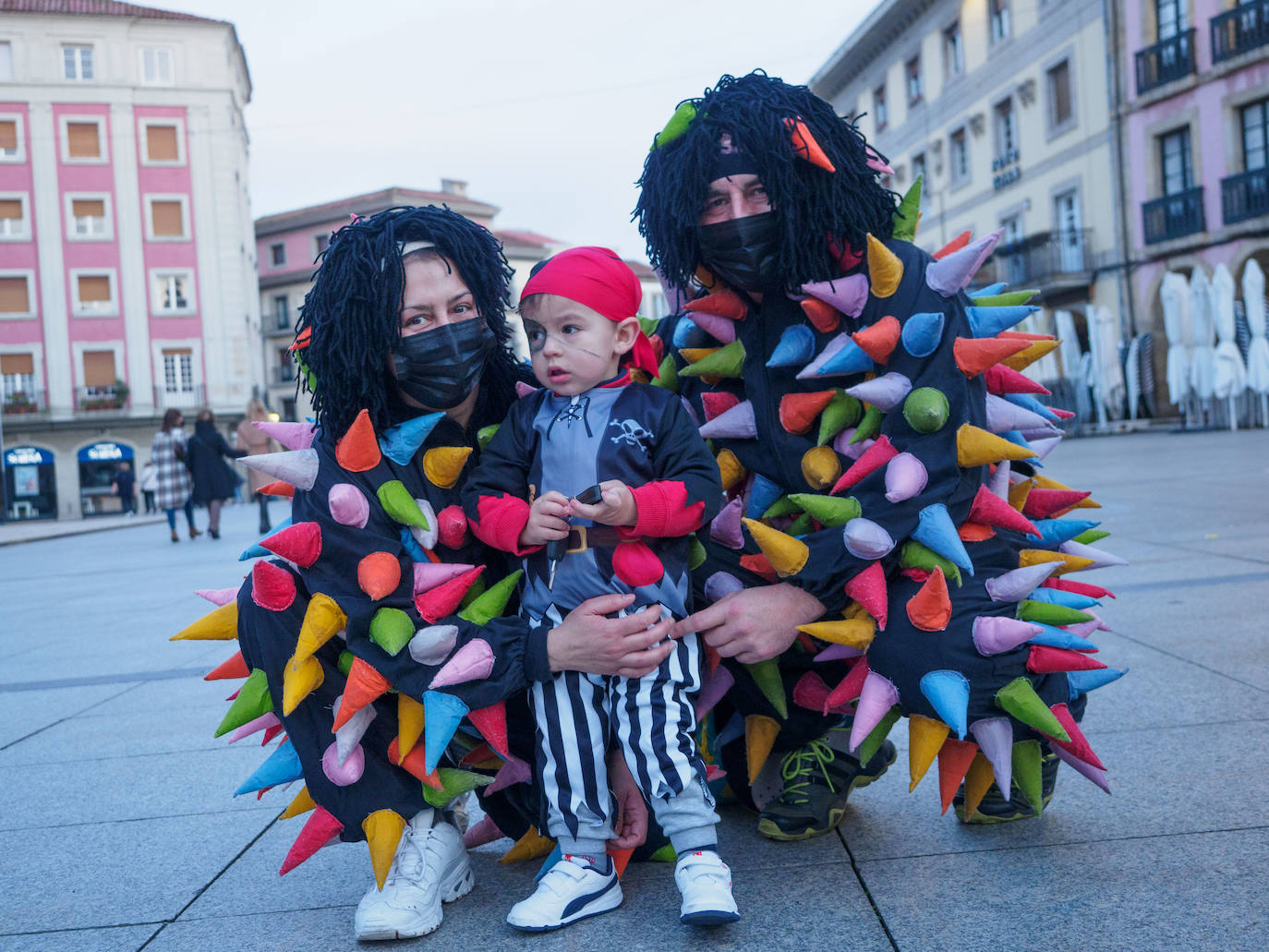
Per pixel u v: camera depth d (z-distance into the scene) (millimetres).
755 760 2104
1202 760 2393
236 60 43781
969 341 1897
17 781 2883
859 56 35312
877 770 2213
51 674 4508
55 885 2137
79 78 39438
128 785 2803
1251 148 22125
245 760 2988
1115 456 13625
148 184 40000
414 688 1761
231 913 1963
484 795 2051
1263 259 22188
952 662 1791
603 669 1791
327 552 1798
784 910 1806
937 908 1766
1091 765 1934
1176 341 19734
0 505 30391
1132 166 24453
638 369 2291
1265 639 3445
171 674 4328
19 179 39188
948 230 31922
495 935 1805
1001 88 28516
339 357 1860
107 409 39781
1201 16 22562
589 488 1869
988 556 1877
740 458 2125
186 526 20234
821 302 1999
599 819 1854
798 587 1906
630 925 1809
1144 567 4984
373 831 1813
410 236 1897
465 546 1970
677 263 2113
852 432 2010
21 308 39500
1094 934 1625
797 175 1932
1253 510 6738
